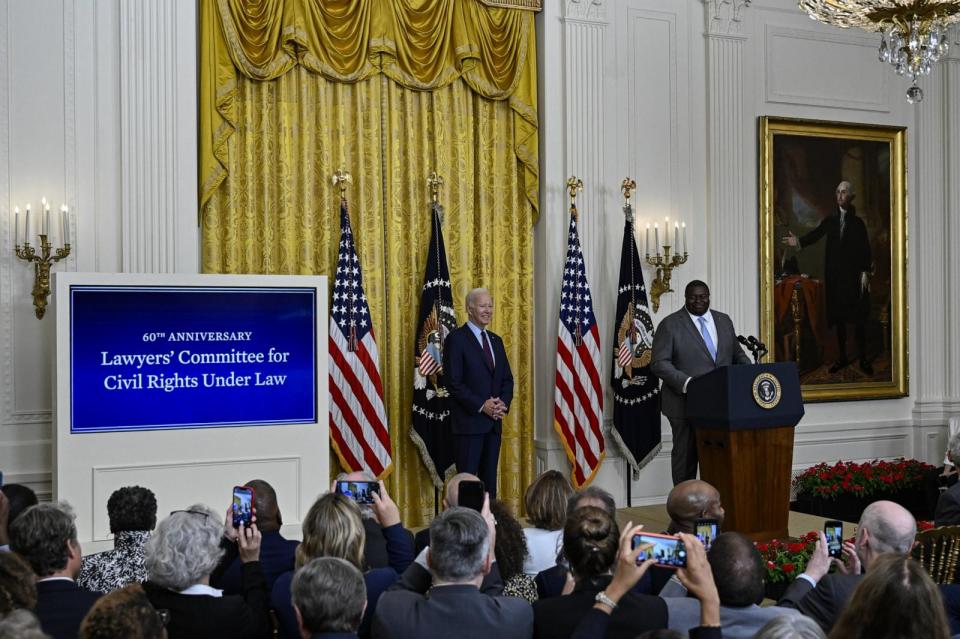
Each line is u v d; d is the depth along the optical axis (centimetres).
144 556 348
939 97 977
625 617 258
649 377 815
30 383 645
